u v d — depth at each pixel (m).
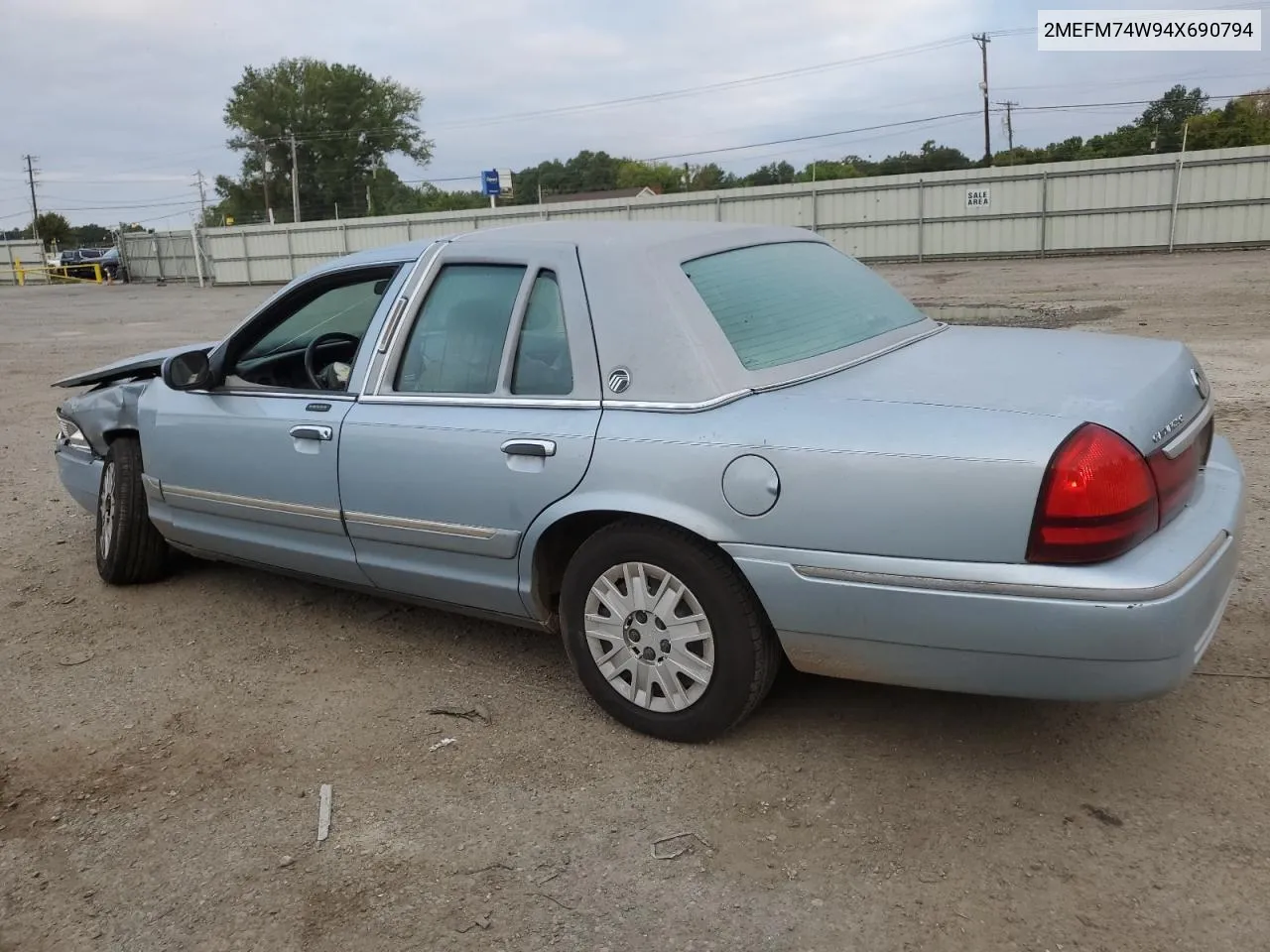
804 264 3.80
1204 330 11.80
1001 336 3.65
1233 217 26.28
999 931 2.41
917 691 3.59
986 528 2.62
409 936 2.52
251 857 2.86
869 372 3.17
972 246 29.14
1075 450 2.55
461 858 2.81
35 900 2.73
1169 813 2.81
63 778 3.32
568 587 3.40
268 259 40.47
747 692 3.12
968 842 2.75
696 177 99.94
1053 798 2.91
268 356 4.49
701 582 3.07
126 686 3.98
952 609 2.68
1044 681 2.67
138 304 30.36
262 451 4.10
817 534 2.82
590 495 3.19
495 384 3.48
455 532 3.55
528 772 3.21
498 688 3.80
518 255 3.53
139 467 4.93
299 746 3.46
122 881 2.79
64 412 5.31
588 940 2.47
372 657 4.14
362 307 4.12
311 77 80.75
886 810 2.91
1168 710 3.34
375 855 2.84
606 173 100.88
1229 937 2.35
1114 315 13.70
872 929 2.45
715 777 3.11
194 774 3.31
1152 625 2.51
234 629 4.50
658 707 3.30
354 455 3.77
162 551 5.04
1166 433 2.76
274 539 4.23
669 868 2.71
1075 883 2.56
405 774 3.24
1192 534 2.74
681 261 3.34
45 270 53.59
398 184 86.12
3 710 3.82
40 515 6.53
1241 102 56.81
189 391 4.36
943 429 2.71
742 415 2.97
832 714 3.45
